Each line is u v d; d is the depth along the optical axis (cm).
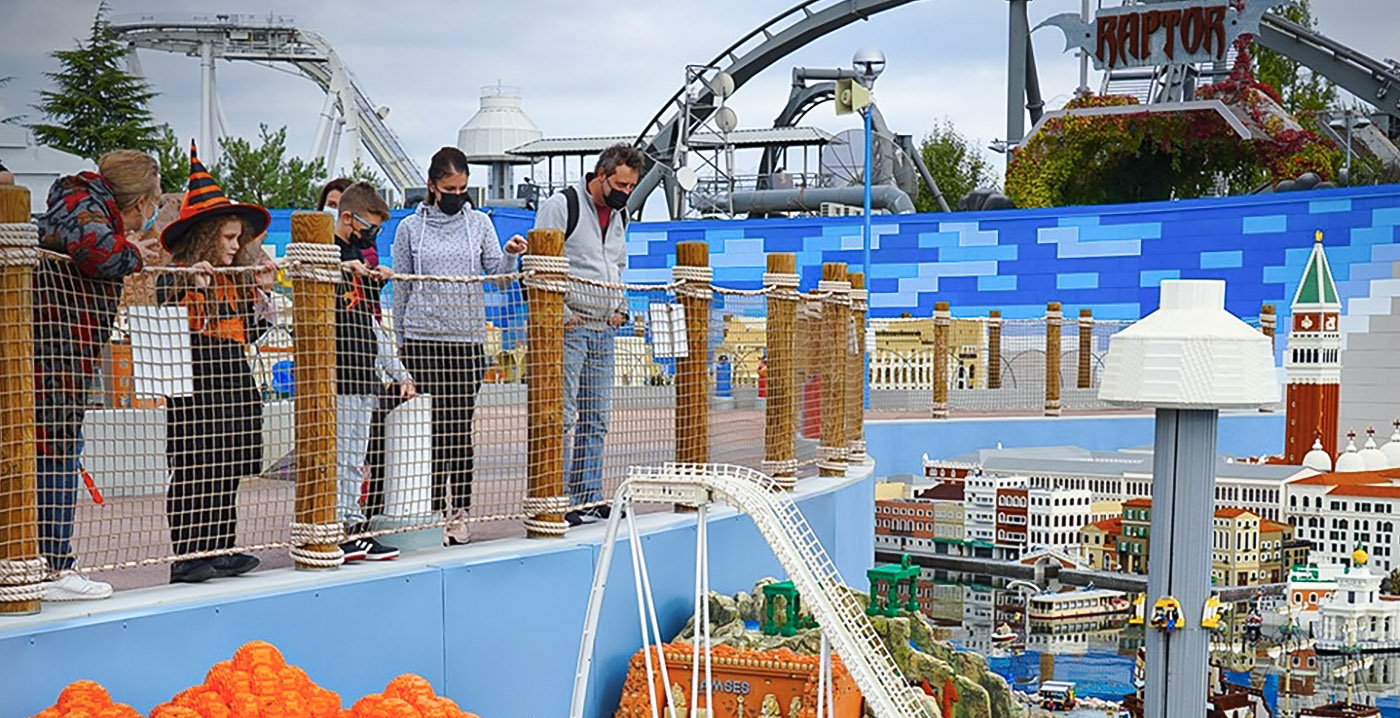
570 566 800
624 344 950
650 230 3297
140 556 693
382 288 794
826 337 1187
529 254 804
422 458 760
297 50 6312
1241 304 2853
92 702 536
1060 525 2080
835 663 789
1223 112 3700
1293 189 3394
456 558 738
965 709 891
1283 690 1786
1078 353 2434
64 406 598
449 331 779
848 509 1167
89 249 590
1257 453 2420
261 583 652
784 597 886
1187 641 591
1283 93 6806
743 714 798
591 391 873
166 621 600
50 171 2012
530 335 805
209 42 6244
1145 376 579
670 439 966
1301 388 2403
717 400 1155
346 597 675
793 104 4703
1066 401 2397
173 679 603
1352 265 2747
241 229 675
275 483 923
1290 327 2761
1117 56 3797
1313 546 2102
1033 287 3039
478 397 838
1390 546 2038
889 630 910
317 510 684
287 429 828
